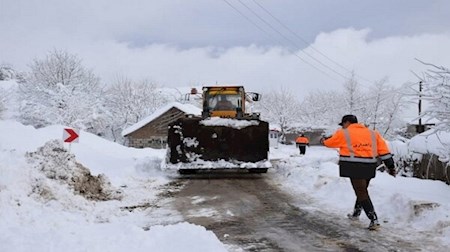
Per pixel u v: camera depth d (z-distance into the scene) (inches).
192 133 492.7
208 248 176.7
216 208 299.3
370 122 1464.1
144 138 1684.3
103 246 177.0
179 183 442.6
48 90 1498.5
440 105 307.1
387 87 1437.0
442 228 216.7
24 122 1517.0
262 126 495.2
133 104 1931.6
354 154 237.9
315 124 2308.1
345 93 1620.3
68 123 1454.2
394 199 271.0
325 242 206.8
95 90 1811.0
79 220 246.2
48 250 166.7
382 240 208.8
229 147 491.2
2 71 2436.0
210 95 604.1
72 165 330.6
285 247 199.0
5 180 265.6
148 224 249.8
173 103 1637.6
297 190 386.6
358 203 253.6
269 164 490.3
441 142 332.2
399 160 448.5
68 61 1670.8
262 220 257.9
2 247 169.2
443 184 330.0
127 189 384.8
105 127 1784.0
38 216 239.1
